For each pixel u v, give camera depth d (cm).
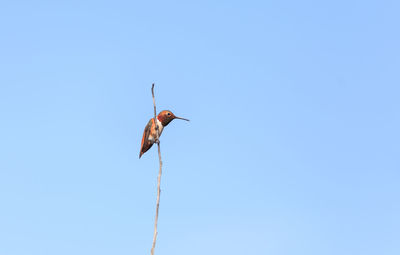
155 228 760
